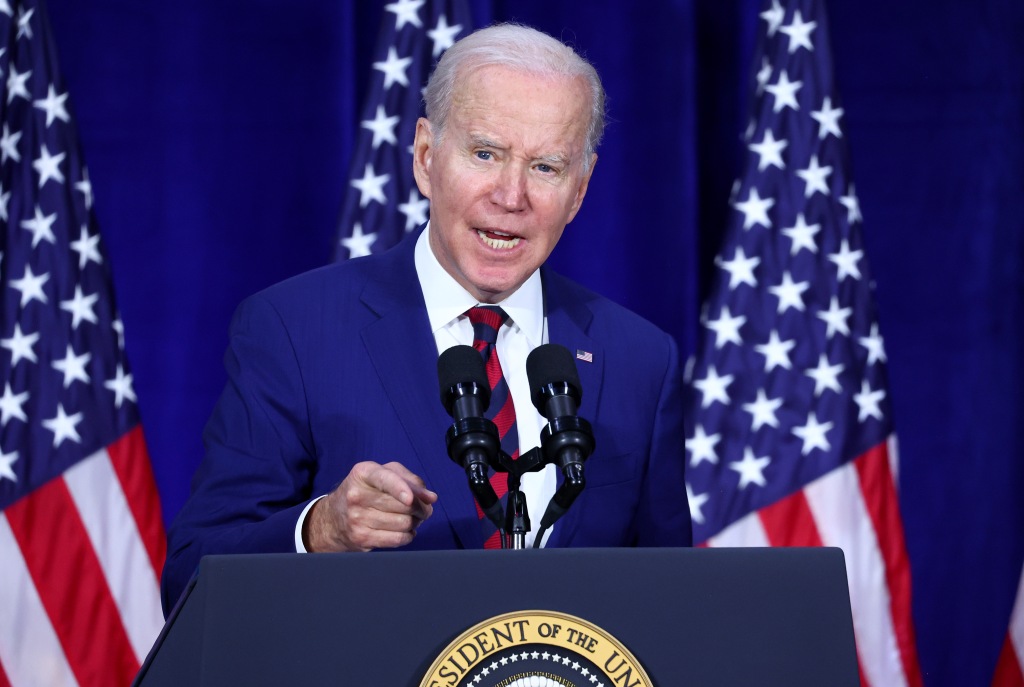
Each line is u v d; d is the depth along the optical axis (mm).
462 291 7641
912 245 13578
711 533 12258
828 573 4543
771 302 12539
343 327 7609
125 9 13375
